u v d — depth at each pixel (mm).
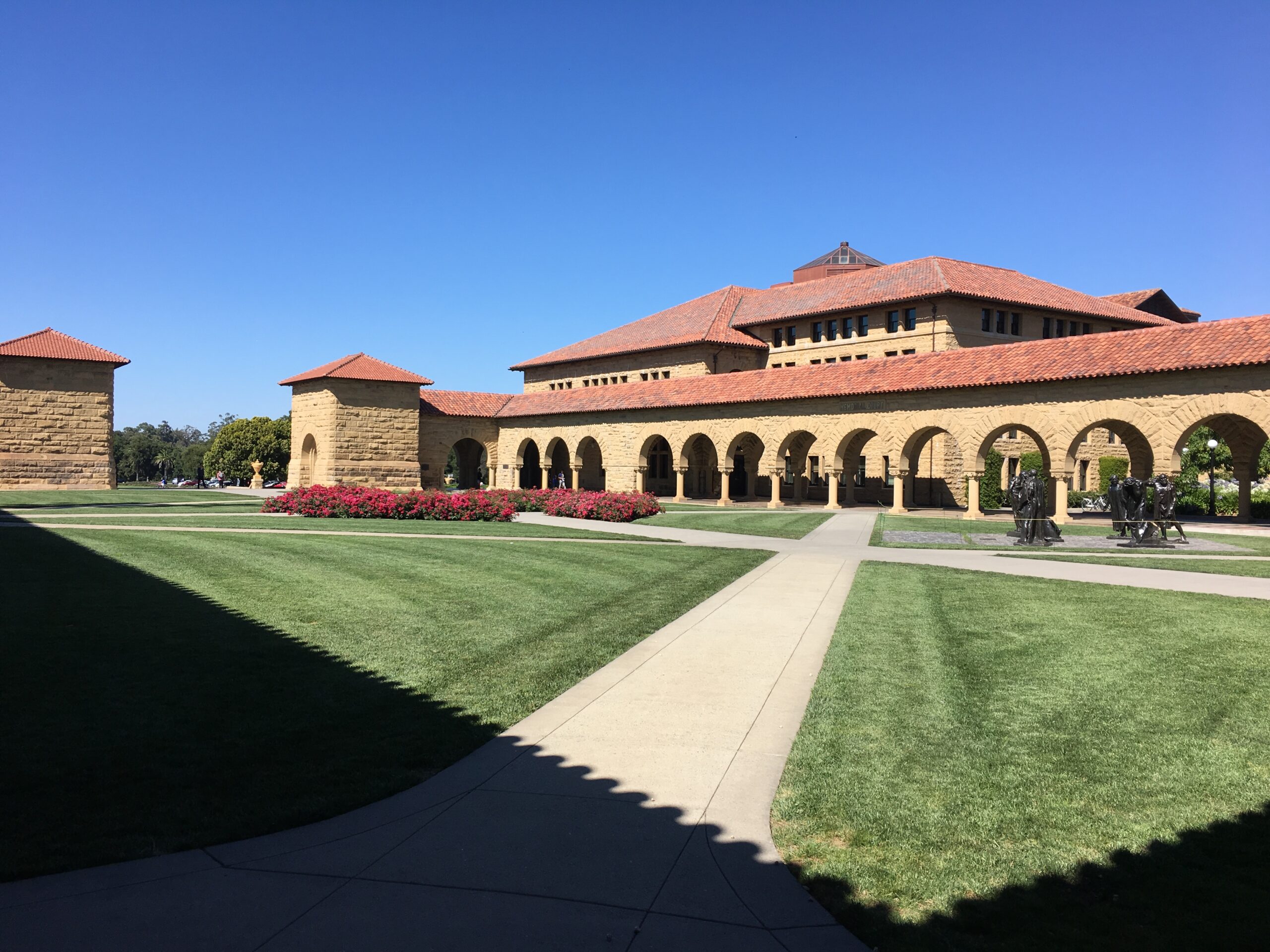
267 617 11930
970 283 46875
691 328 56594
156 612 12008
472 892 4605
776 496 42719
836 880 4832
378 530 26172
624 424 50969
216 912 4375
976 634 11469
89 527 24250
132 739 7016
